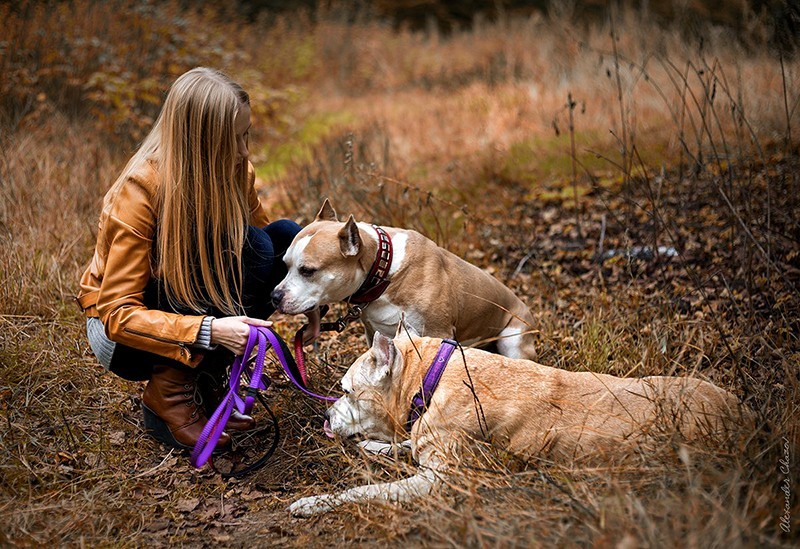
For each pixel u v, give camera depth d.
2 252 4.47
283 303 3.40
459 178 6.87
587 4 13.78
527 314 4.18
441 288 3.64
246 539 2.71
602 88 8.34
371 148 7.59
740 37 8.33
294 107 11.16
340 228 3.49
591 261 5.26
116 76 8.20
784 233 4.75
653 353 3.70
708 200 5.70
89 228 4.98
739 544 2.04
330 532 2.68
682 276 4.74
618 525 2.22
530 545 2.21
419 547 2.36
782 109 6.44
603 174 6.59
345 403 3.10
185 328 2.92
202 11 12.83
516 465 2.80
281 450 3.29
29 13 8.58
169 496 2.96
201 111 2.96
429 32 17.62
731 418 2.71
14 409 3.30
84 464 3.09
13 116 7.07
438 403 2.94
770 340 3.60
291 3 18.02
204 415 3.23
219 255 3.11
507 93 9.43
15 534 2.56
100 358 3.12
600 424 2.81
